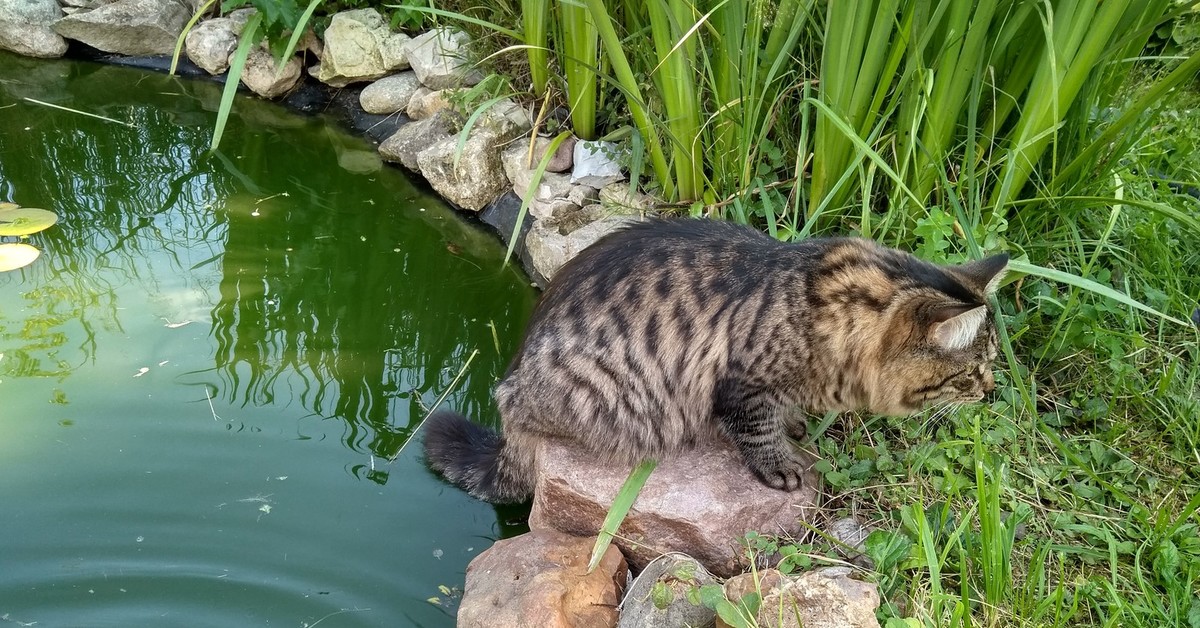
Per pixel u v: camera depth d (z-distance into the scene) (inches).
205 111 76.4
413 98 70.4
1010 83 48.4
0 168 68.4
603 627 37.6
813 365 39.4
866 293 38.7
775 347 39.0
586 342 40.6
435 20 66.1
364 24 73.4
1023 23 47.0
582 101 59.1
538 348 41.7
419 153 66.3
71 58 83.1
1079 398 44.9
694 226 42.4
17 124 73.9
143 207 65.1
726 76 49.8
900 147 48.4
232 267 59.5
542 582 38.1
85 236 61.9
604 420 40.9
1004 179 44.9
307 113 75.9
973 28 43.9
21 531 42.0
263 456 46.8
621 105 61.2
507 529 44.7
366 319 56.1
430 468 46.9
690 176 53.1
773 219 47.5
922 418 44.4
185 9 82.7
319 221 64.1
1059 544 39.2
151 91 78.8
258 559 41.9
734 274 39.9
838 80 45.9
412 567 42.3
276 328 55.0
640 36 53.4
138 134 73.2
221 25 79.8
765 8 49.4
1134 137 47.5
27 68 81.4
